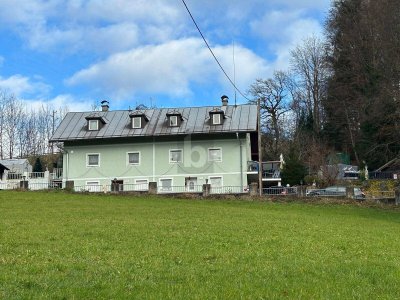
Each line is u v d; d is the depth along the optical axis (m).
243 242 14.94
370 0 63.28
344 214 30.25
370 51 61.38
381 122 57.06
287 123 83.94
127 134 54.12
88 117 55.50
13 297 7.43
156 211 26.09
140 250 12.98
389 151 58.44
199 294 7.83
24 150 96.31
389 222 26.17
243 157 52.81
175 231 17.44
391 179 54.38
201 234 16.69
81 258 11.44
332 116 75.38
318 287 8.48
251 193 39.53
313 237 16.86
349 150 72.69
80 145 55.62
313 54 83.75
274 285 8.62
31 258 11.30
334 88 72.12
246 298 7.62
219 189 51.12
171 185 53.66
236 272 9.99
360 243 15.62
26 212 24.11
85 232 16.53
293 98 84.62
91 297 7.57
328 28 74.69
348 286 8.66
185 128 53.84
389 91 52.53
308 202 36.00
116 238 15.32
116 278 9.11
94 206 28.59
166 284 8.63
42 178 57.97
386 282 9.13
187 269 10.26
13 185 51.69
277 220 22.91
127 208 27.67
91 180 54.91
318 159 63.88
